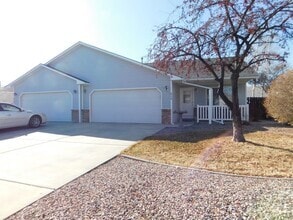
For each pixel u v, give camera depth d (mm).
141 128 13398
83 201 4148
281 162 6160
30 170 5984
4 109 12977
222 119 15656
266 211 3518
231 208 3676
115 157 7207
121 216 3576
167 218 3471
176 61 8484
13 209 3943
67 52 17875
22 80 19000
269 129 12367
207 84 17969
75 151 7988
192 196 4191
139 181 5074
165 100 15594
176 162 6461
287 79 12750
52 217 3629
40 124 14844
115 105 16781
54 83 18062
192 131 11836
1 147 8781
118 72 16625
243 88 17297
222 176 5270
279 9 7090
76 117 17484
